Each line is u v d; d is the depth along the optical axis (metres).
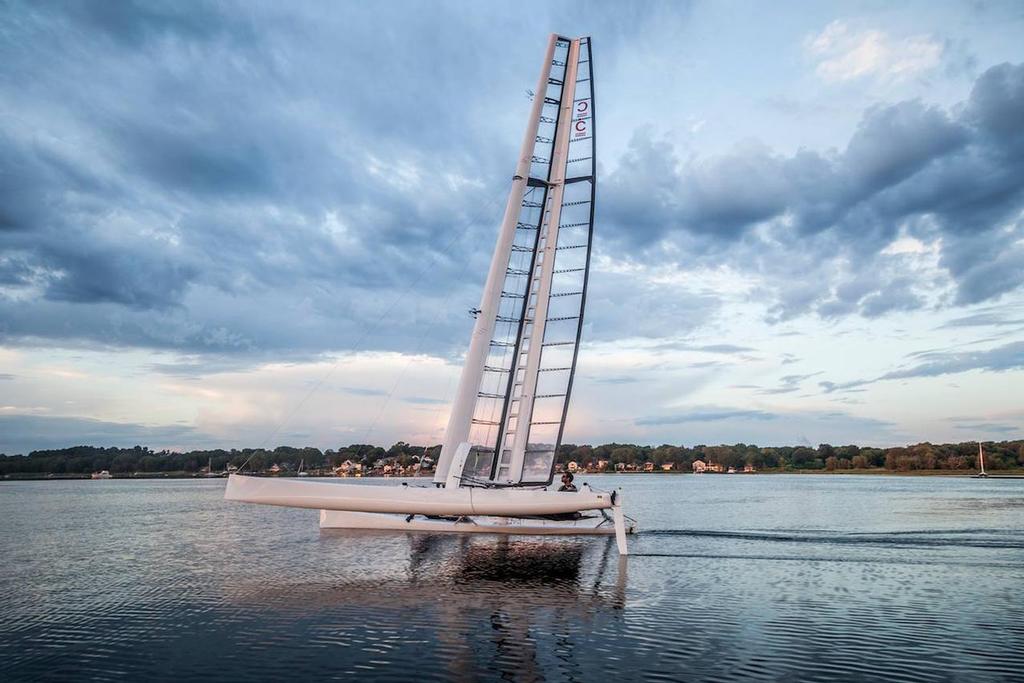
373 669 12.28
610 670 12.23
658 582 20.80
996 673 12.03
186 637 14.54
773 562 24.75
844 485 115.25
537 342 33.28
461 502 27.14
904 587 20.00
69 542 33.69
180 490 111.88
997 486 105.19
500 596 18.70
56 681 11.78
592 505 27.22
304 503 26.08
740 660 12.78
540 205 34.12
